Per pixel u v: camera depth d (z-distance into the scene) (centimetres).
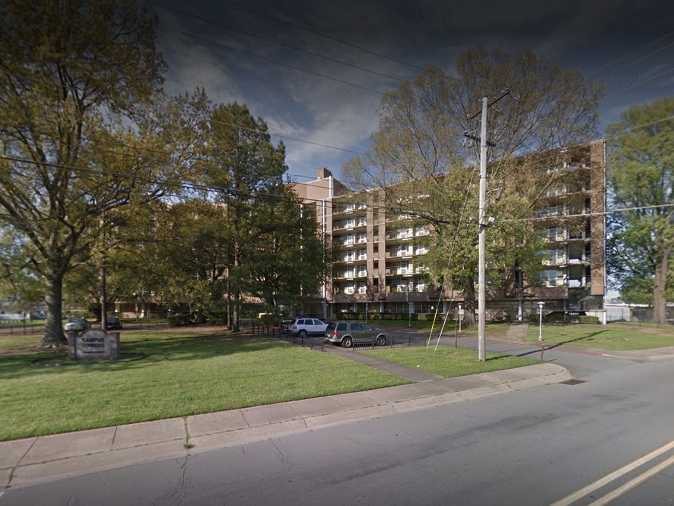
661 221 2994
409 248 5394
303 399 848
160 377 1045
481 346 1377
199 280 2545
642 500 419
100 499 440
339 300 5894
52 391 882
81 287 2544
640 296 3772
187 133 1802
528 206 2623
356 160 2862
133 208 1719
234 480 485
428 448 589
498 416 768
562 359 1577
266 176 2889
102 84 1584
